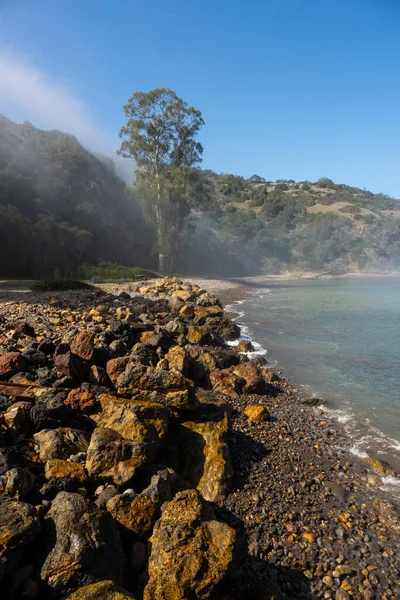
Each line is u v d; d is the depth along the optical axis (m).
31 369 9.27
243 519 6.43
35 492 5.22
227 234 89.12
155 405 7.59
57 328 14.68
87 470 5.89
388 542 6.12
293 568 5.55
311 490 7.32
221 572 4.24
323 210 117.31
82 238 53.66
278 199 123.44
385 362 15.89
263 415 10.15
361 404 11.60
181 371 11.41
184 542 4.51
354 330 22.30
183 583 4.10
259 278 75.25
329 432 9.70
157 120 56.25
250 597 4.65
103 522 4.70
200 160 60.94
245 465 7.91
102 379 9.04
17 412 6.78
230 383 12.02
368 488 7.48
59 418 7.03
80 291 29.14
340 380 13.74
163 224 60.34
